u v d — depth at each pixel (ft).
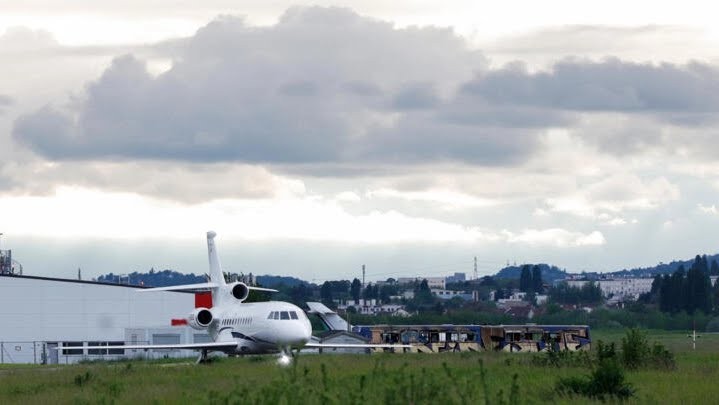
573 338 577.43
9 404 238.89
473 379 220.02
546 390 216.95
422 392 183.42
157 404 210.59
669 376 255.50
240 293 444.96
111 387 253.24
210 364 368.68
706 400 194.49
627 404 195.21
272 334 397.60
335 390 195.83
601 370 217.56
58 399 242.37
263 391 184.14
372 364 318.65
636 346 306.76
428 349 582.76
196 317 441.27
